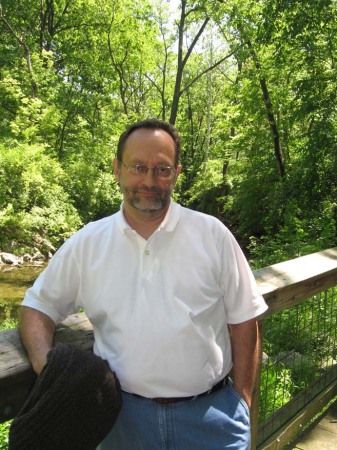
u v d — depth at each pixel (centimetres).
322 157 1160
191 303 146
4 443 244
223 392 156
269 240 1181
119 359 145
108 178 2072
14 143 1694
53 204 1688
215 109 2430
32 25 2181
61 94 2005
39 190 1647
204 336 147
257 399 209
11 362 132
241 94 1564
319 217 1048
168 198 149
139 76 2914
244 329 159
